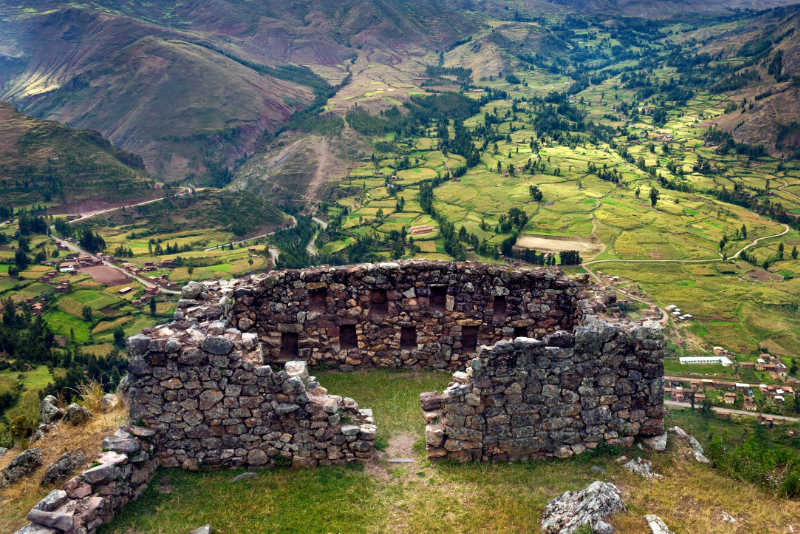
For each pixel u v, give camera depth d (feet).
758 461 54.49
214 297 65.36
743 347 524.52
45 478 43.65
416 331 73.67
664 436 55.57
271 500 46.98
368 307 72.59
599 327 53.01
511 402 52.47
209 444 50.57
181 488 48.06
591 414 53.52
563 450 53.21
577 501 43.75
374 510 46.32
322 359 73.10
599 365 53.16
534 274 72.59
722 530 42.32
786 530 43.14
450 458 53.11
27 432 53.88
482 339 74.13
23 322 546.26
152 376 49.62
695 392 421.18
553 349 52.06
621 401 54.13
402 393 67.15
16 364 396.78
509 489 48.88
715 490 48.70
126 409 53.11
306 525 44.29
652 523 42.16
